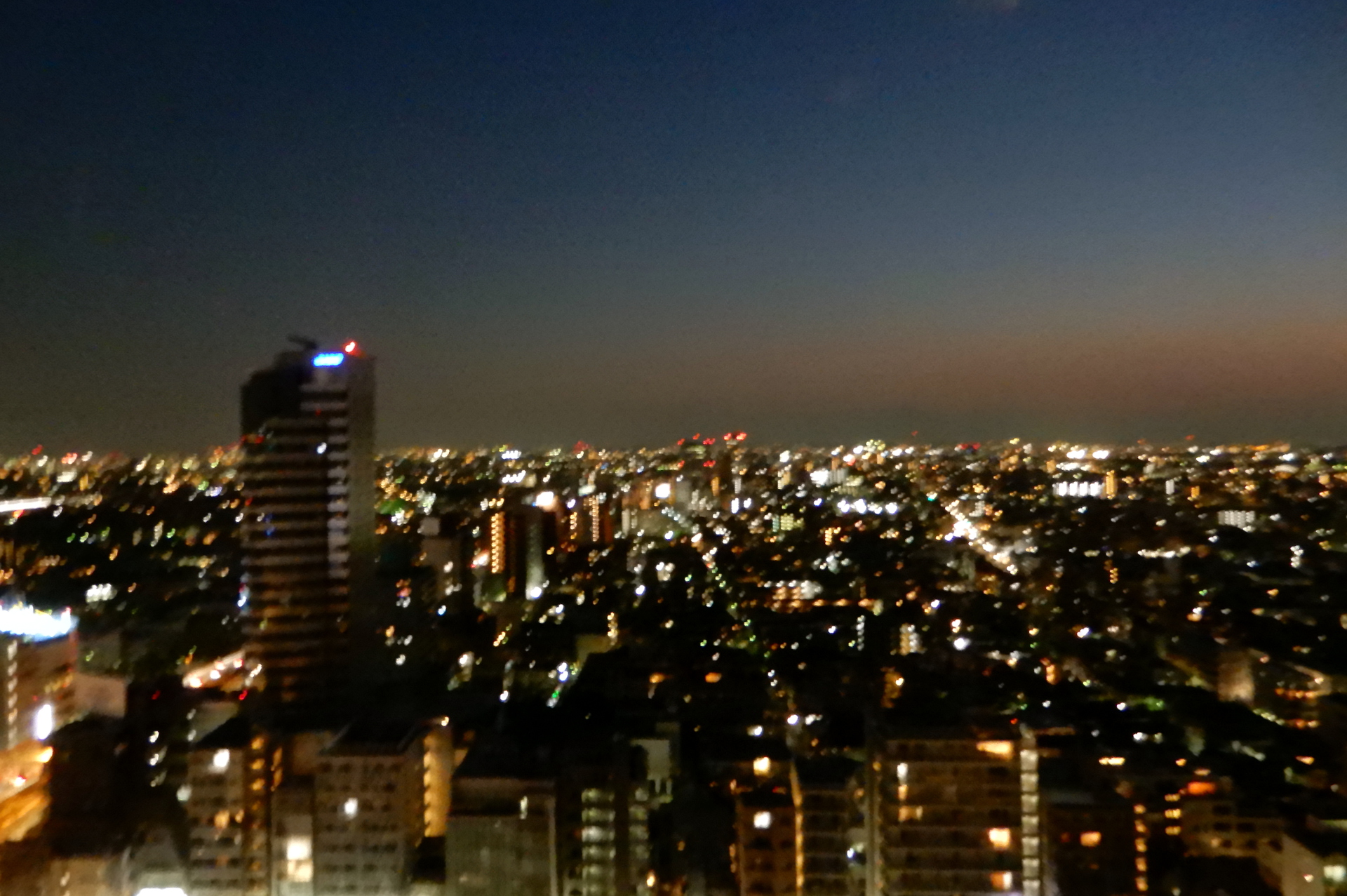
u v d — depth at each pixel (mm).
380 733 100250
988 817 87938
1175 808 101688
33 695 139875
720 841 97938
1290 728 142375
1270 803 104438
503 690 159500
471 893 90188
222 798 96375
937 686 148750
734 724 129125
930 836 87875
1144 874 88750
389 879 93875
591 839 92812
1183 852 99250
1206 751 123625
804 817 88688
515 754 98812
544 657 181750
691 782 108938
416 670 164875
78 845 96250
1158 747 117438
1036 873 88438
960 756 88500
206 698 139750
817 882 87938
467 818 90125
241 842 95938
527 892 89375
